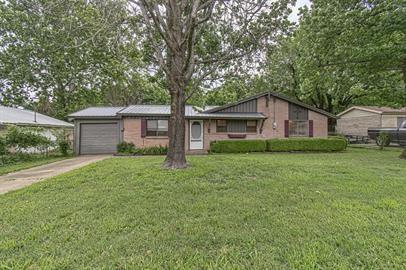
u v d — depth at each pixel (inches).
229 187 229.5
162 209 172.1
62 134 652.1
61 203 189.8
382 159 461.1
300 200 191.5
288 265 103.9
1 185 272.2
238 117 672.4
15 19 812.6
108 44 394.9
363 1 423.2
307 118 741.3
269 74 645.3
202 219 153.7
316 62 489.4
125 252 115.2
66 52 844.0
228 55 375.6
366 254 112.1
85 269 102.0
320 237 129.2
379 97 572.4
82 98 1019.9
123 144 647.1
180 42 325.4
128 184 242.5
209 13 319.9
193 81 387.2
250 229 138.8
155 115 663.8
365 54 433.7
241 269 101.0
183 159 329.4
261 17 369.4
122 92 1142.3
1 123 552.7
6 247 121.3
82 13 348.2
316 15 452.4
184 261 106.9
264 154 583.2
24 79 887.7
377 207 175.3
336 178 267.1
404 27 398.6
